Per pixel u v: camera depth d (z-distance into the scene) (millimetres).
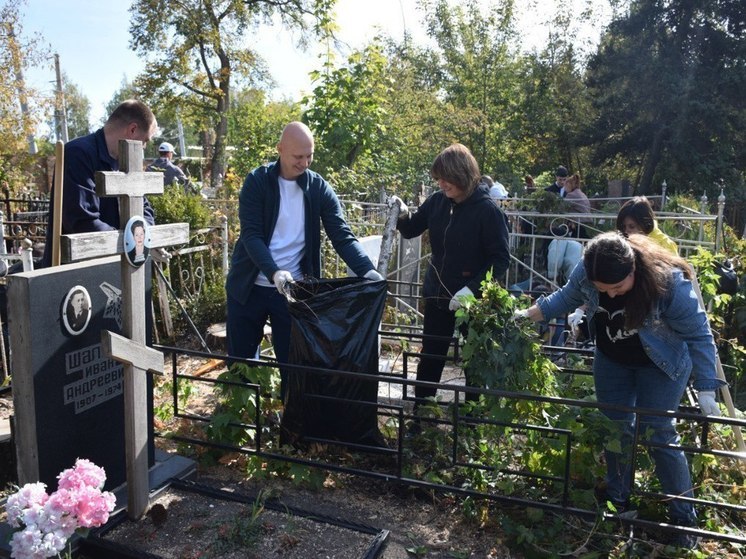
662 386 3113
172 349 3723
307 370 3385
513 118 26969
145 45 23625
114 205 3748
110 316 3188
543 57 27625
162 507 3061
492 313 3449
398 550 3014
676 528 2947
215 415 3822
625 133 26422
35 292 2725
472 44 26062
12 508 2316
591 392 4008
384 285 3639
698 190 24438
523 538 3002
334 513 3332
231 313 3986
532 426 3131
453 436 3373
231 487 3578
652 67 24422
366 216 8836
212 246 7629
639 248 2934
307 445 3748
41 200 10859
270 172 3822
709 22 24312
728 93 24250
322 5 10648
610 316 3094
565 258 6879
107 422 3227
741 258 7070
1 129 15570
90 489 2367
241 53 24000
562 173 10406
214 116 25203
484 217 3947
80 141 3539
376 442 3695
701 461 3502
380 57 10844
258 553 2873
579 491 3225
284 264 3885
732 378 5938
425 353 4215
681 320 2939
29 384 2736
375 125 10992
